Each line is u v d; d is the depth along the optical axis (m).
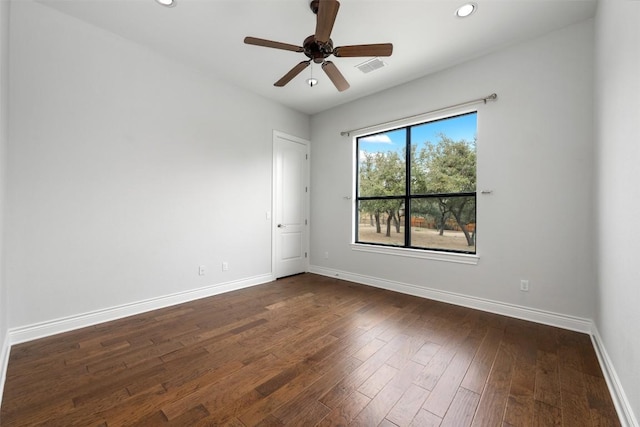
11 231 2.24
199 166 3.47
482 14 2.40
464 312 3.03
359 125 4.25
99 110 2.69
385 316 2.92
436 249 3.55
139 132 2.96
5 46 2.06
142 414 1.51
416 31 2.63
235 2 2.31
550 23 2.53
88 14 2.49
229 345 2.29
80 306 2.60
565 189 2.59
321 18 1.82
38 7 2.36
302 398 1.64
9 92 2.22
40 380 1.80
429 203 3.62
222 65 3.34
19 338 2.28
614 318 1.75
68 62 2.51
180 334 2.48
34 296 2.36
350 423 1.45
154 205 3.08
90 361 2.03
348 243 4.41
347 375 1.88
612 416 1.50
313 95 4.16
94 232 2.68
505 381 1.81
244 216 3.97
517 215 2.85
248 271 4.03
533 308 2.77
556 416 1.50
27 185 2.32
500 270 2.96
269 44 2.20
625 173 1.56
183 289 3.33
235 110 3.84
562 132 2.60
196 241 3.44
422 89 3.53
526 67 2.78
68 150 2.52
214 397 1.65
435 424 1.44
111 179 2.77
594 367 1.97
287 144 4.60
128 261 2.89
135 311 2.94
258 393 1.69
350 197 4.38
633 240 1.42
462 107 3.18
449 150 3.44
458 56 3.06
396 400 1.63
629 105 1.50
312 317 2.89
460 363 2.02
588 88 2.47
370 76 3.52
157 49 3.02
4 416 1.48
